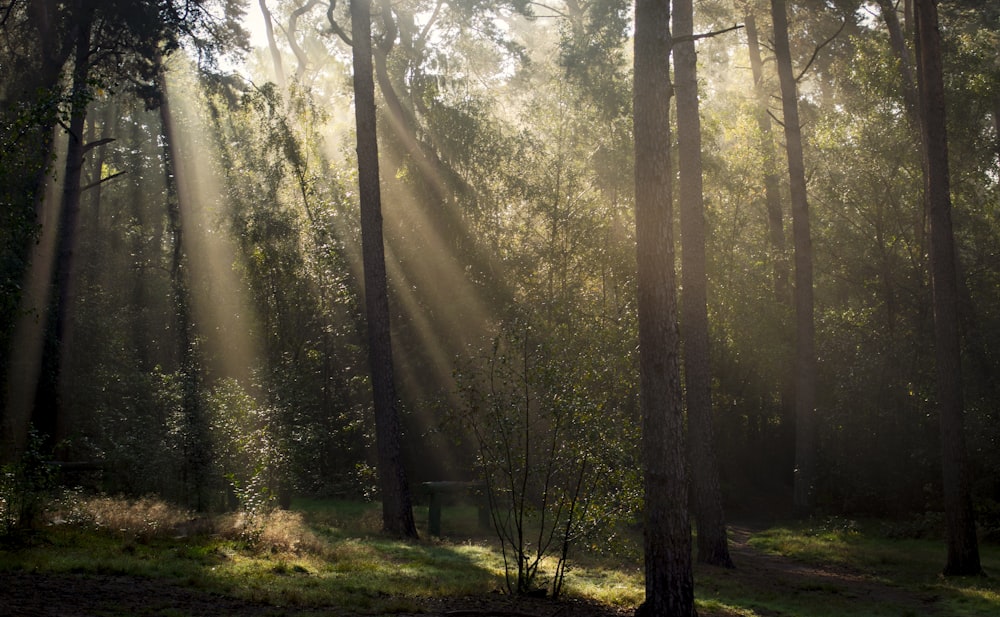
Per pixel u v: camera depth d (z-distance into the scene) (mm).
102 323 28484
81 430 23219
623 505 10703
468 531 18156
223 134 33375
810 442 26312
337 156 29781
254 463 16938
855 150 26438
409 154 26656
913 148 25594
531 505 11359
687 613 9148
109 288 36781
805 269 26328
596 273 26203
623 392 12750
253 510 12570
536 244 26016
